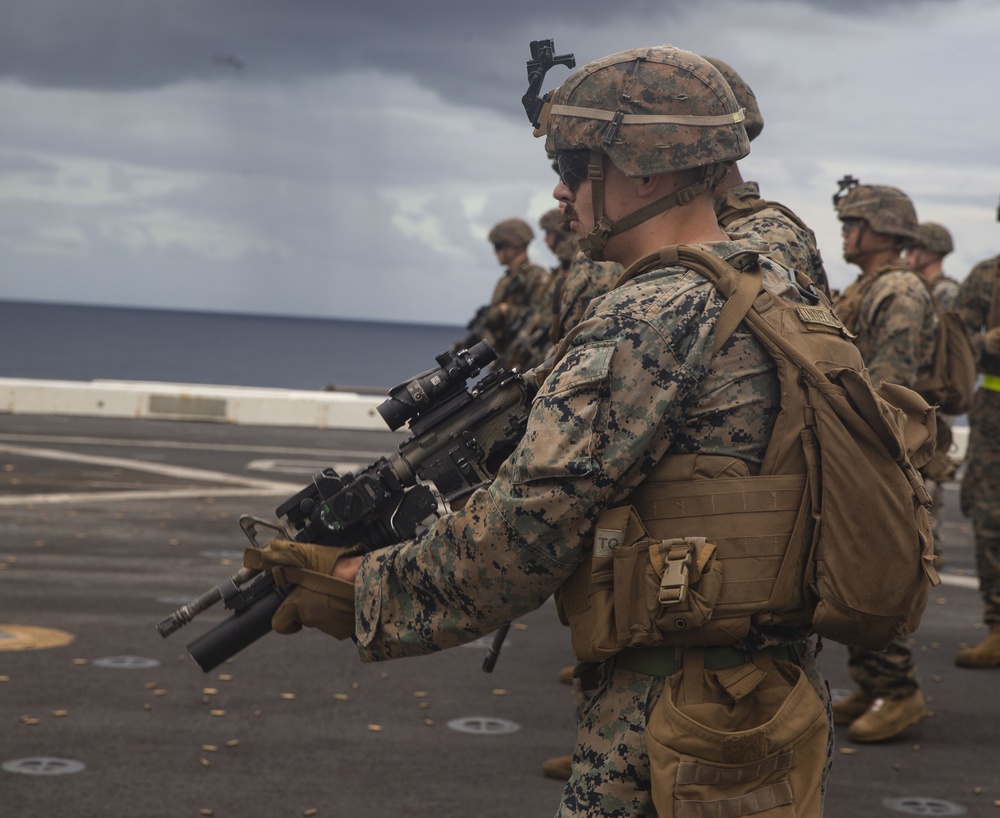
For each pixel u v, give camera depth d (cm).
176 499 1175
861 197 568
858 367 212
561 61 238
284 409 1964
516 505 199
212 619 721
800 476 203
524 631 745
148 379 16538
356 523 227
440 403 231
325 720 543
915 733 548
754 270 214
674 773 196
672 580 195
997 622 677
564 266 757
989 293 673
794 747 201
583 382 198
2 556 881
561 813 211
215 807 429
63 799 429
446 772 479
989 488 671
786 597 201
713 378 204
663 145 215
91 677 591
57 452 1480
